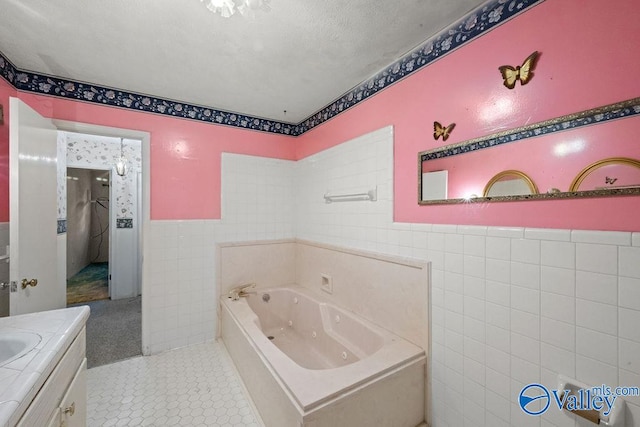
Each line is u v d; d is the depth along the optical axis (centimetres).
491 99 130
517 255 121
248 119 276
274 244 289
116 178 393
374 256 195
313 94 230
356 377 133
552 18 111
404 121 175
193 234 250
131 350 241
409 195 171
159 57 176
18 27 146
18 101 148
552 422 110
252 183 279
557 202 110
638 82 91
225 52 170
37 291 167
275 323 275
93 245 632
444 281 150
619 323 95
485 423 131
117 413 166
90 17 139
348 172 223
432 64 157
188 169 248
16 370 83
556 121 109
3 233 167
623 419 94
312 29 149
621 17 95
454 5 133
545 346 112
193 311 251
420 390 155
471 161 138
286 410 126
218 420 161
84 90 208
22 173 152
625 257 94
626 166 93
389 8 134
